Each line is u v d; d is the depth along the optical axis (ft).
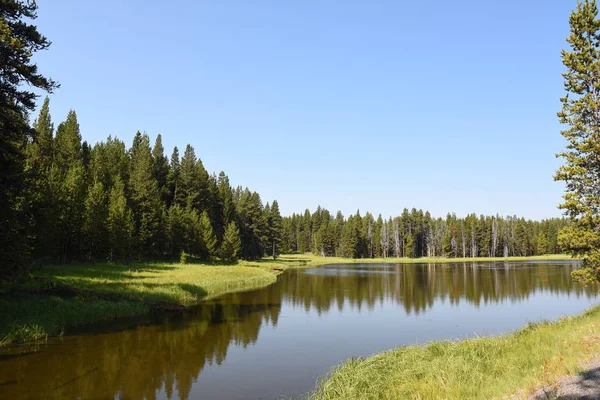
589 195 77.56
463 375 37.19
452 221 488.85
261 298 120.98
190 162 282.97
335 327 80.48
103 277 120.37
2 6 55.36
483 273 225.15
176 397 41.50
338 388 39.17
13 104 57.82
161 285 116.06
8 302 68.33
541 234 488.02
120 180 225.56
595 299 121.90
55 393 41.42
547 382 30.14
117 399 40.63
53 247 144.87
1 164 57.21
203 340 66.64
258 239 335.26
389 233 510.17
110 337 65.67
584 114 79.00
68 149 222.48
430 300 120.78
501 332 72.84
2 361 51.44
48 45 59.11
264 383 46.16
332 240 491.31
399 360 46.73
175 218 230.89
